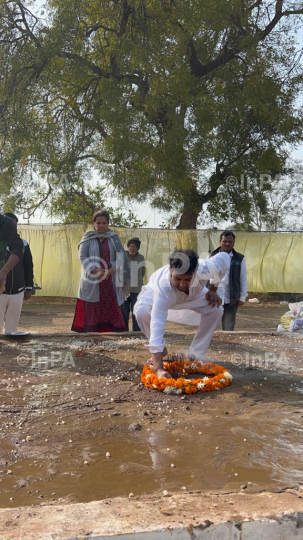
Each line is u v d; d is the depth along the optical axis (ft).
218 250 24.72
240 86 55.16
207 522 7.16
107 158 57.00
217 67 55.01
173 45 52.13
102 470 9.52
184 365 16.35
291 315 26.35
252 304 57.47
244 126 56.95
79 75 52.39
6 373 15.81
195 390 14.19
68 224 54.70
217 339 21.56
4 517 7.29
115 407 13.02
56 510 7.55
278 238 57.21
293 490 8.46
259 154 58.39
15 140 54.80
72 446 10.62
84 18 54.85
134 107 52.95
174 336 22.12
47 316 45.29
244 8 53.62
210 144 52.95
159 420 12.17
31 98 55.11
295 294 58.70
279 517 7.41
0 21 53.42
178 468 9.62
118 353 18.62
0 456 10.07
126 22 54.13
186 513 7.45
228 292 24.45
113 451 10.39
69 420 12.08
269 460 9.98
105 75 55.31
